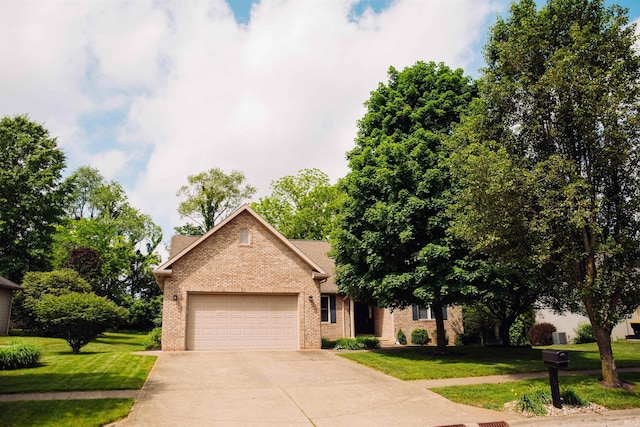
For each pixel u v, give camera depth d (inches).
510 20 552.4
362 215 738.2
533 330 1153.4
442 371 587.2
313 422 361.4
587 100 456.8
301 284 864.9
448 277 637.9
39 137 1585.9
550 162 467.5
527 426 358.3
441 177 658.8
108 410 371.2
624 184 493.7
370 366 634.8
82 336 813.2
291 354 762.2
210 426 345.1
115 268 1828.2
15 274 1434.5
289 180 1873.8
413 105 782.5
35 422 332.8
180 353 756.0
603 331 490.9
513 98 522.6
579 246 491.8
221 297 833.5
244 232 857.5
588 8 499.2
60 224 1611.7
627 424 362.6
